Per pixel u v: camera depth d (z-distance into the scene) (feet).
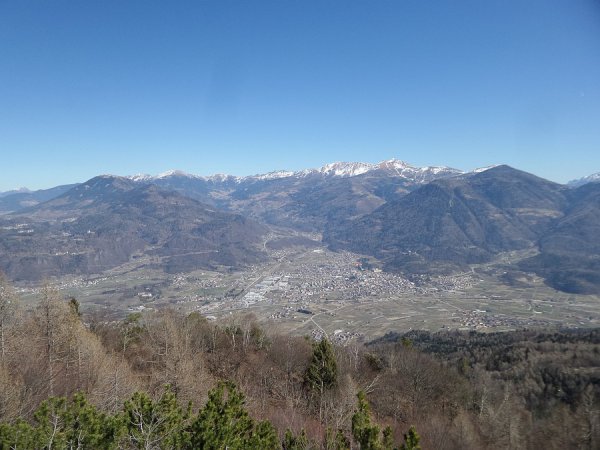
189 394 84.48
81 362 89.30
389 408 114.62
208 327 150.61
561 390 112.47
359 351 157.99
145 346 124.47
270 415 91.40
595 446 88.02
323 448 67.77
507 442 96.32
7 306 87.10
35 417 44.96
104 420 46.06
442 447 93.35
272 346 142.72
